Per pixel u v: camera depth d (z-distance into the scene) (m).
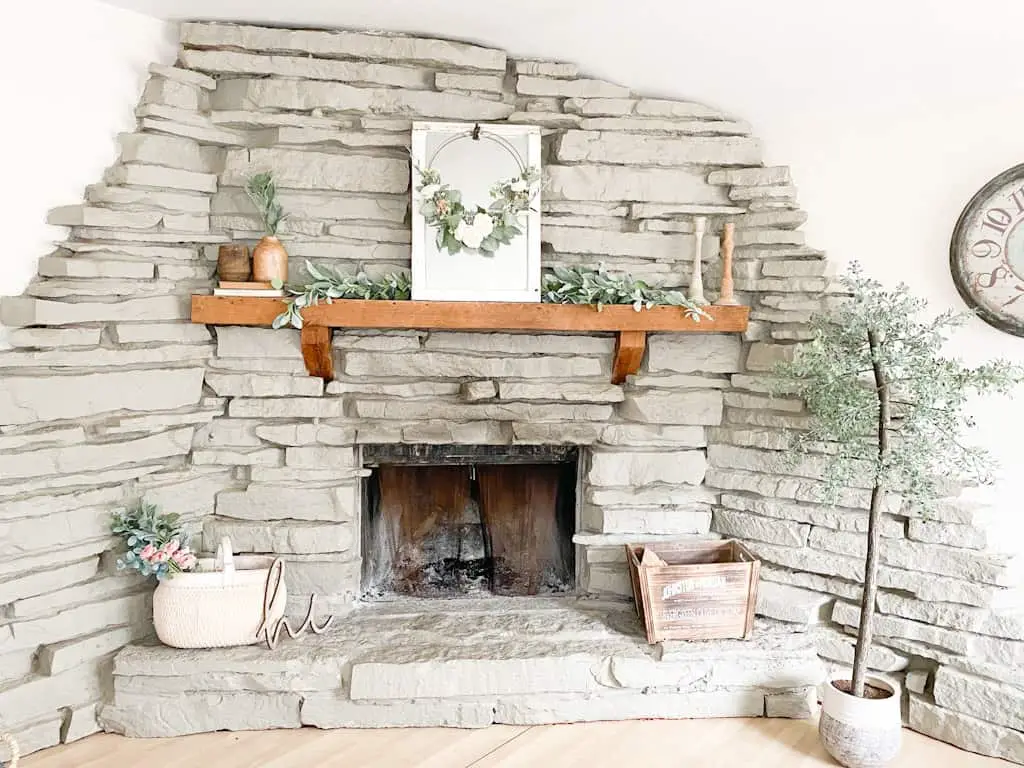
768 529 2.86
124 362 2.55
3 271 2.38
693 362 2.93
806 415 2.77
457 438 2.88
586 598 3.03
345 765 2.34
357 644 2.65
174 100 2.65
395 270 2.86
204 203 2.75
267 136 2.77
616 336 2.87
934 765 2.36
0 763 2.28
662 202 2.92
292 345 2.79
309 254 2.81
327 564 2.85
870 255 2.78
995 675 2.42
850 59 2.58
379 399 2.87
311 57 2.74
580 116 2.88
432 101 2.81
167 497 2.71
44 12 2.39
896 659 2.62
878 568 2.65
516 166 2.80
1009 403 2.58
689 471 2.96
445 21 2.64
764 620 2.80
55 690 2.42
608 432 2.93
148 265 2.60
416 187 2.76
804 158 2.88
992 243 2.54
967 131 2.61
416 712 2.57
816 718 2.64
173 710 2.50
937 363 2.30
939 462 2.45
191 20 2.69
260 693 2.54
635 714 2.62
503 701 2.59
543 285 2.86
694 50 2.66
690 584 2.62
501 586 3.14
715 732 2.55
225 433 2.82
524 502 3.16
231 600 2.53
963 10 2.26
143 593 2.67
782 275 2.85
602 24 2.59
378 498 3.13
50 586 2.41
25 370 2.37
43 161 2.43
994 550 2.52
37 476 2.38
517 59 2.88
